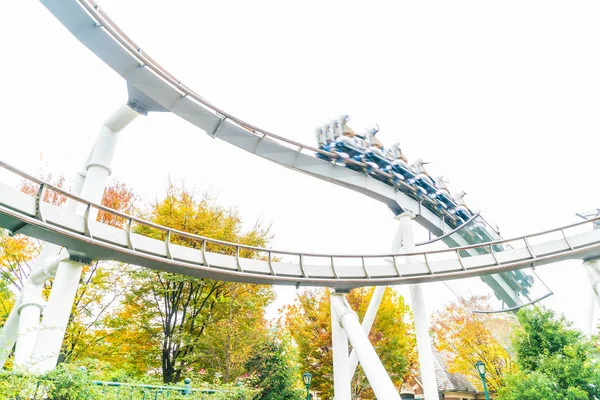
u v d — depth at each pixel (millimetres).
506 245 21203
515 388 12633
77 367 6980
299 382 19672
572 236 14711
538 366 12977
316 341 22328
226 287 19078
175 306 18766
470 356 22344
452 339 23500
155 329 18109
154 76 12328
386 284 14844
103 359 16453
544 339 13414
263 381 15461
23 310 11164
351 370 15305
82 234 9828
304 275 13945
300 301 23750
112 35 11211
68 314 9906
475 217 20344
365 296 24359
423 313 14984
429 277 14719
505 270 14828
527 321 14172
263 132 14945
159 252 11492
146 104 12648
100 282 16703
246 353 15961
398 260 17438
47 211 9172
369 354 12586
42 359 7574
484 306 22094
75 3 10367
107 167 11594
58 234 9219
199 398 9336
